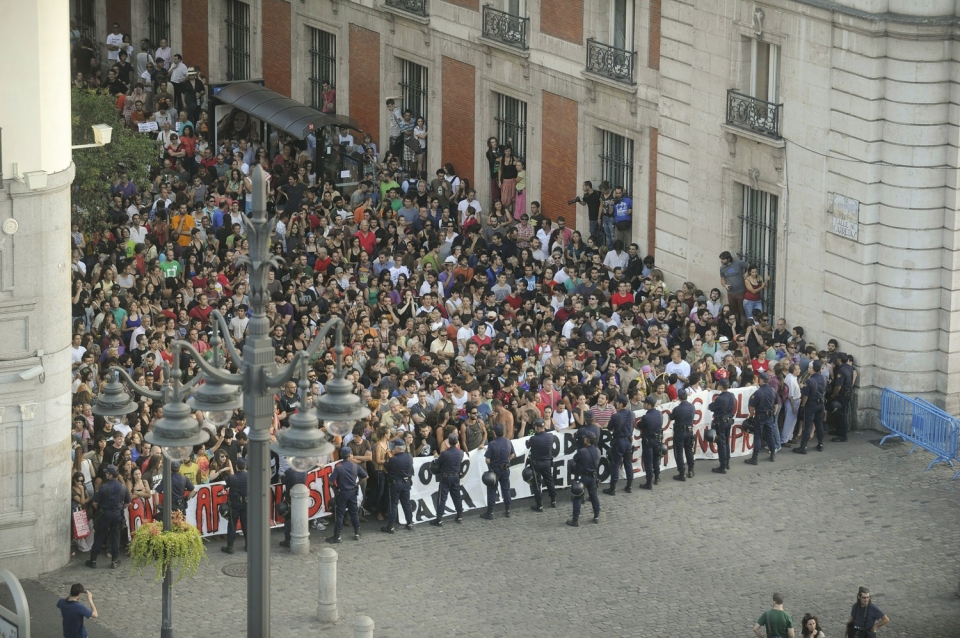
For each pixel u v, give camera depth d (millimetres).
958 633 43844
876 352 57250
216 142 79375
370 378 53062
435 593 45344
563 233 66688
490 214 69438
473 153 73812
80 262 60281
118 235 62906
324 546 47969
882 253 56531
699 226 63406
